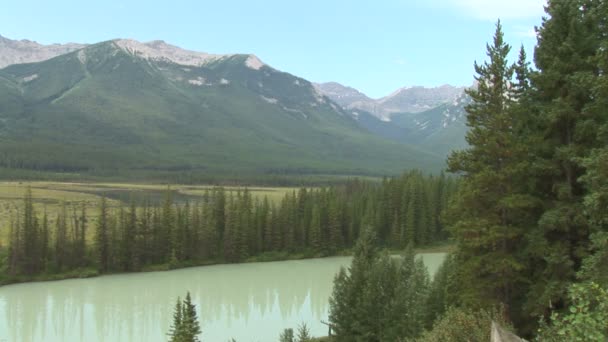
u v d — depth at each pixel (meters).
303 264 134.75
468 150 33.78
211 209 146.12
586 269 22.45
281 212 149.12
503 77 32.19
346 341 51.97
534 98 32.00
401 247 149.88
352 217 157.62
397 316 47.53
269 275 118.19
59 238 117.81
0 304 89.19
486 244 31.25
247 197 152.25
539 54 31.19
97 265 119.81
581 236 28.92
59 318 80.12
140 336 71.25
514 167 30.55
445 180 172.25
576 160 24.25
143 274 120.50
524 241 31.72
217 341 67.75
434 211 156.25
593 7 28.66
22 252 111.12
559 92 29.55
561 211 28.16
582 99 28.64
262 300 92.62
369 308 50.53
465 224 31.88
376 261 58.22
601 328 12.79
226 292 99.50
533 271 31.50
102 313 83.44
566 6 29.88
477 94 32.84
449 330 24.05
